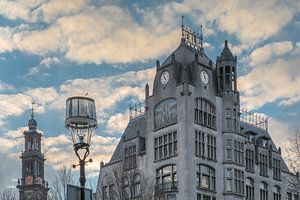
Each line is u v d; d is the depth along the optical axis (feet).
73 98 66.54
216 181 245.04
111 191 211.00
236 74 265.34
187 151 233.14
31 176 406.41
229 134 254.68
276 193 290.56
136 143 262.26
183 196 229.45
